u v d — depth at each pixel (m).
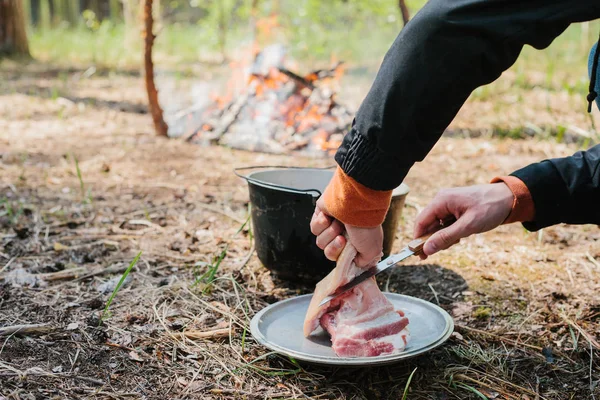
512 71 8.04
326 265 2.26
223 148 4.44
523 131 4.98
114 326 2.04
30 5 14.86
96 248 2.69
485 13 1.22
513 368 1.91
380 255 1.74
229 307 2.20
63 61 9.45
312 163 4.06
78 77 7.75
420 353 1.74
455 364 1.91
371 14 9.82
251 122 4.68
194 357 1.90
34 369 1.77
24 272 2.41
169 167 3.99
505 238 2.89
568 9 1.22
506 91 6.62
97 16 14.66
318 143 4.35
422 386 1.80
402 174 1.39
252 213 2.36
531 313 2.21
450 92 1.26
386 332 1.78
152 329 2.03
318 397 1.73
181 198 3.38
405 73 1.26
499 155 4.35
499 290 2.38
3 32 9.43
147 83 4.62
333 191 1.48
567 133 4.91
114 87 7.06
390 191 1.45
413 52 1.25
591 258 2.62
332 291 1.78
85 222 3.01
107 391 1.71
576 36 10.56
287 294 2.33
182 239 2.82
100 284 2.36
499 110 5.75
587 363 1.94
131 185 3.61
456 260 2.64
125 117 5.45
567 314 2.21
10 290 2.26
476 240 2.86
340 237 1.73
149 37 4.48
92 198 3.35
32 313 2.10
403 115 1.29
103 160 4.09
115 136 4.75
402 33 1.29
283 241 2.28
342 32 9.88
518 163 4.14
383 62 1.32
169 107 5.83
